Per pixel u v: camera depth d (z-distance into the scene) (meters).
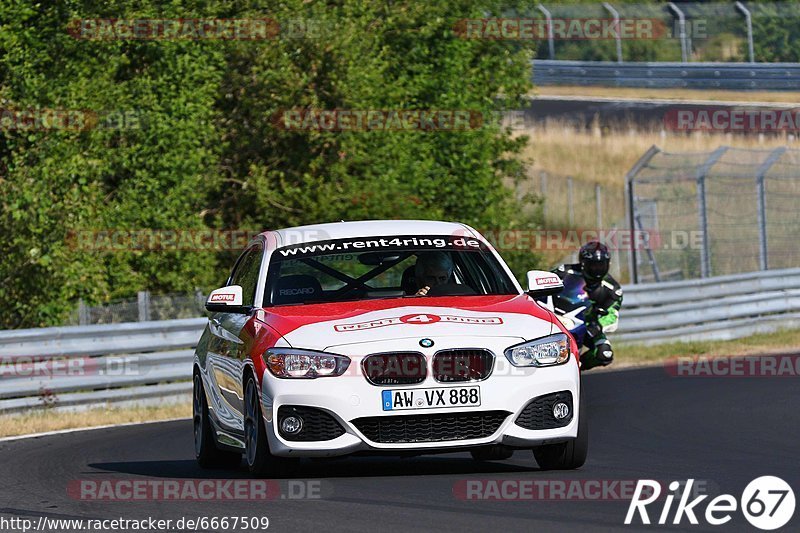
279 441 22.80
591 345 35.00
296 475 24.45
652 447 29.11
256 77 66.06
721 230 98.62
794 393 40.75
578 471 24.16
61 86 56.75
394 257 26.69
